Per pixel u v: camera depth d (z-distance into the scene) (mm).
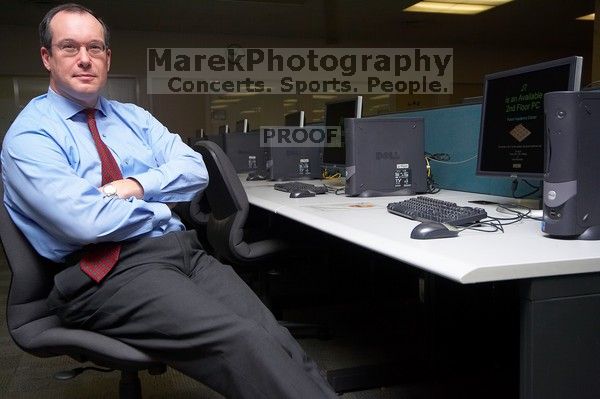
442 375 1781
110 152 1264
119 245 1128
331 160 2654
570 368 892
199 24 6723
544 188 1074
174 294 1050
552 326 882
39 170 1078
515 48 8586
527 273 857
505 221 1298
